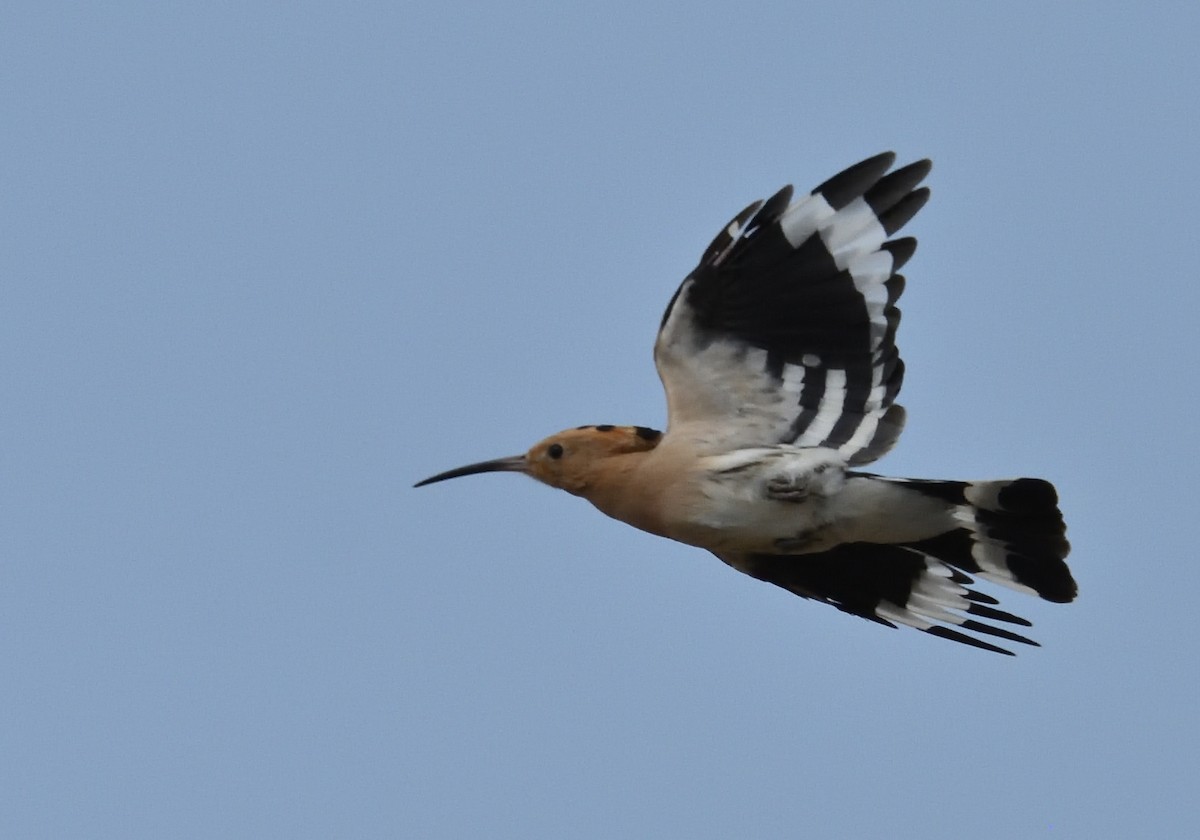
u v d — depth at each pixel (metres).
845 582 13.27
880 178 12.09
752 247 11.99
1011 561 12.25
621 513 12.84
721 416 12.37
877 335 12.06
